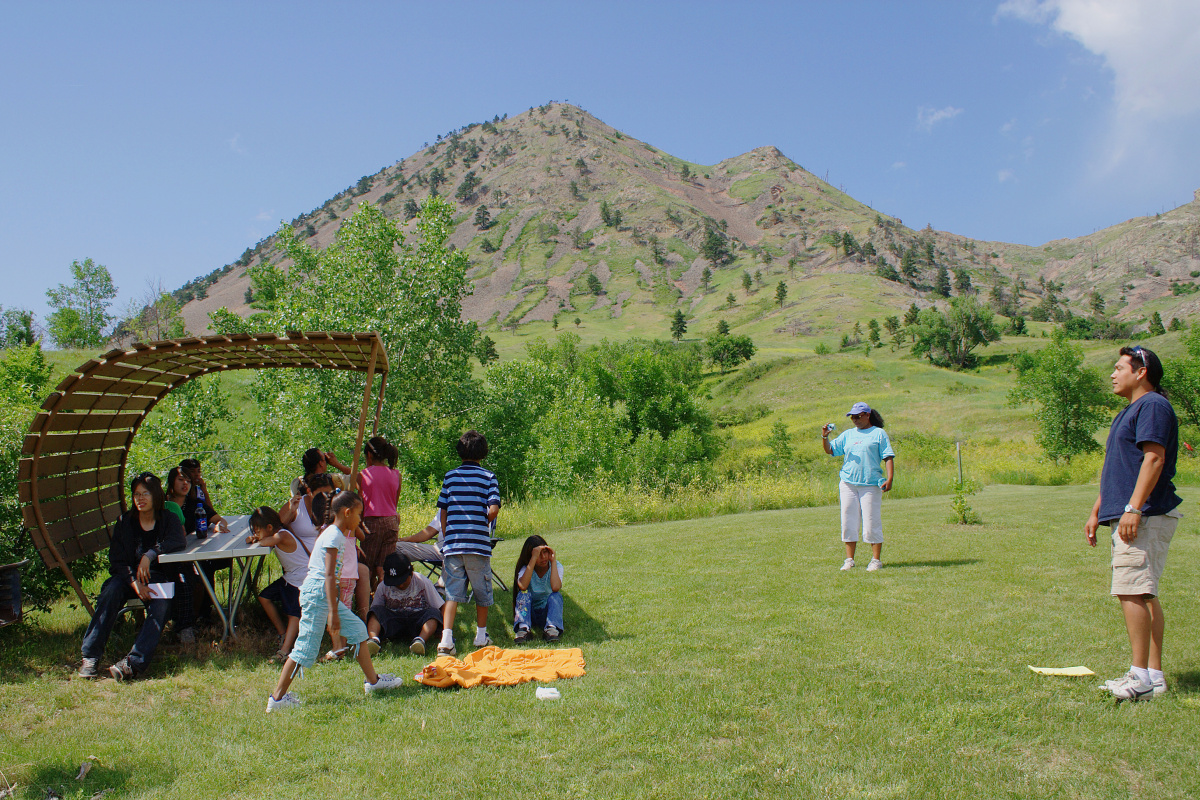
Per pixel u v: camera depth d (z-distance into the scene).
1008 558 8.20
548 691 4.37
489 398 27.09
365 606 5.89
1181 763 3.17
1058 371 40.16
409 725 4.02
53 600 7.00
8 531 6.64
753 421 82.94
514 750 3.62
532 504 18.67
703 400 47.03
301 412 19.38
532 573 5.84
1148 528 3.90
